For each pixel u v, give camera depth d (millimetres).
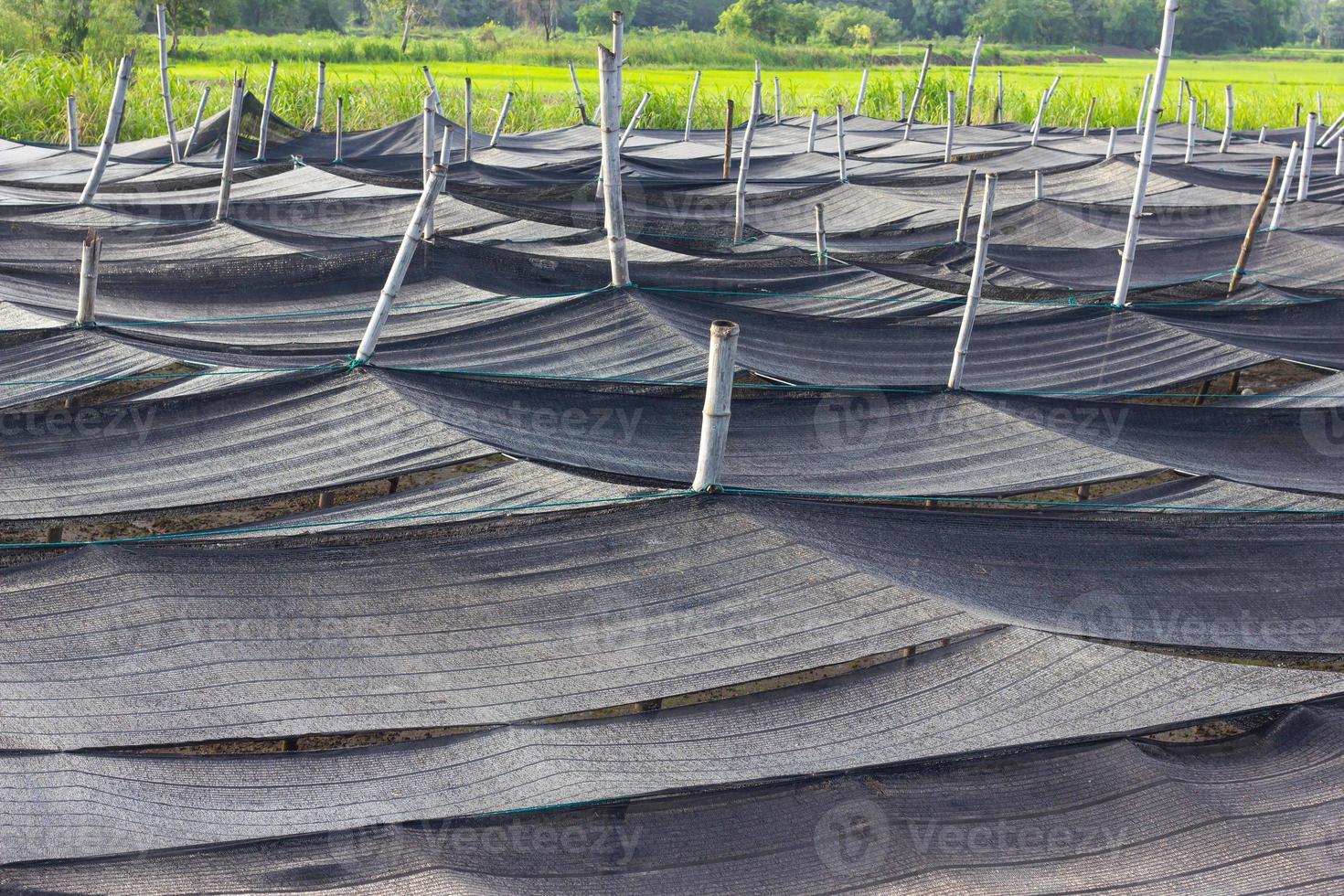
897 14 112250
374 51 61594
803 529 6520
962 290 13203
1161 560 7008
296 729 5617
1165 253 15867
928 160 23641
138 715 5629
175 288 11898
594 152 24844
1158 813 5168
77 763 5316
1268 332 11742
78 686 5758
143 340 9430
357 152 23750
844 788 5305
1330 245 15555
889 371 10719
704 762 5516
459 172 19078
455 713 5723
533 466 7727
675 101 33812
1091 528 7117
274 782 5355
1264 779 5414
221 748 7047
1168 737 7055
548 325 10305
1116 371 10828
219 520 10336
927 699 5859
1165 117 39875
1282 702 5809
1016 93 38219
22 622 6039
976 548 6812
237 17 66250
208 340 10562
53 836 4945
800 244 16219
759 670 5965
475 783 5395
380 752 5520
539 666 5965
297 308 11805
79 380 8844
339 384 8266
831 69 71750
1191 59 100688
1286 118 40531
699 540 6426
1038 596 6652
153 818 5098
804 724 5738
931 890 4812
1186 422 9516
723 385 6316
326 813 5207
